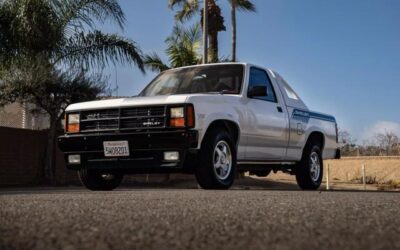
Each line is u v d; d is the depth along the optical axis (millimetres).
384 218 2734
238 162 7062
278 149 7730
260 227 2340
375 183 21672
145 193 5473
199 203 3703
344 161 25688
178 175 18484
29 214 2842
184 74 7715
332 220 2609
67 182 15305
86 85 14625
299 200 4059
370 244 1881
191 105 6230
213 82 7391
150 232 2170
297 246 1853
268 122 7453
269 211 3074
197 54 20984
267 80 7855
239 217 2746
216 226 2373
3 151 14336
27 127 17391
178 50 20828
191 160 6312
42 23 14062
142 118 6387
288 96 8195
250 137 7129
